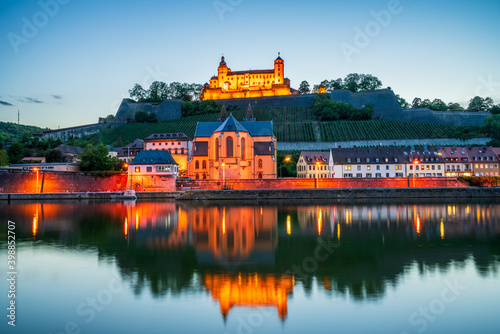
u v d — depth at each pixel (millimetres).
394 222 54062
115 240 41062
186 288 25406
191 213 66438
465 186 106375
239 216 61688
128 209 74188
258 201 94938
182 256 33688
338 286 25750
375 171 129375
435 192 100750
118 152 169625
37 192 102938
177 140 142875
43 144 166000
